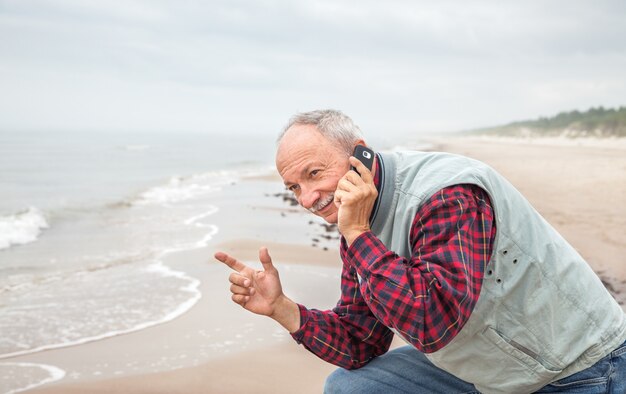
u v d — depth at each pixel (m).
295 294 6.70
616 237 8.91
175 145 82.75
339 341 2.52
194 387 4.39
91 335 5.55
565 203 13.05
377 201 2.16
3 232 11.38
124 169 35.59
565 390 2.24
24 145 74.62
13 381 4.52
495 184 2.15
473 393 2.45
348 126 2.17
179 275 7.82
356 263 2.00
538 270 2.15
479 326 2.16
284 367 4.73
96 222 12.97
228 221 12.62
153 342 5.34
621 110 87.12
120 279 7.66
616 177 19.17
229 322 5.86
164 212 14.60
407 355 2.67
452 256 1.92
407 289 1.88
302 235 10.66
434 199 2.03
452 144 69.19
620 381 2.22
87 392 4.34
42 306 6.48
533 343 2.18
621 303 5.73
